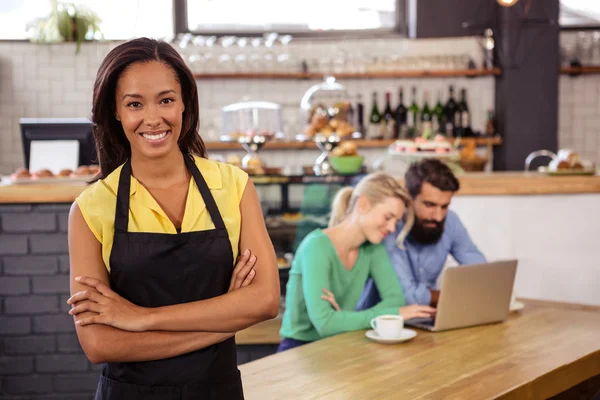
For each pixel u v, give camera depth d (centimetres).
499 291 281
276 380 214
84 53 658
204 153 184
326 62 665
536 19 652
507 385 209
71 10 654
